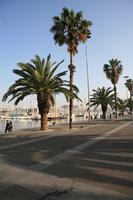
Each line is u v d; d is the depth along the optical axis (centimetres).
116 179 721
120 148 1298
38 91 2817
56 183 706
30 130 3034
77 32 3081
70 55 3078
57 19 3106
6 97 2727
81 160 1022
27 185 698
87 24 3102
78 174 796
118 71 5894
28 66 2747
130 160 982
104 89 6188
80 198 576
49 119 9262
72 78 3028
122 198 566
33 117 10869
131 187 644
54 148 1421
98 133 2270
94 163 951
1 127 5303
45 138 2047
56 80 2823
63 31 3106
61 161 1023
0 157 1184
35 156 1172
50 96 2973
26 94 2808
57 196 597
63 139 1894
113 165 904
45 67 2836
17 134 2500
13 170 893
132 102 10881
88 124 3931
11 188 675
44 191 639
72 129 2941
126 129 2577
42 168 909
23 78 2745
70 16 3061
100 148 1331
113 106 6394
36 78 2709
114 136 1936
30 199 585
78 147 1412
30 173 838
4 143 1797
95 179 730
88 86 4438
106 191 618
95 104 6272
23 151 1361
